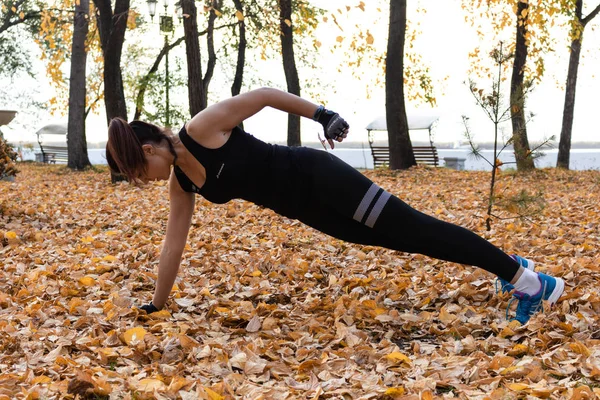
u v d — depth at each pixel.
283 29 18.58
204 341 3.29
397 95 17.73
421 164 18.30
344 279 4.52
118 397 2.60
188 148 3.21
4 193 11.54
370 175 16.61
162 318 3.73
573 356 2.94
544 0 15.98
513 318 3.71
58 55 20.36
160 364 2.97
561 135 20.20
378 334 3.55
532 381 2.69
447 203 9.59
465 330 3.48
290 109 3.29
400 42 17.58
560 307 3.67
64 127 32.38
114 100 14.87
